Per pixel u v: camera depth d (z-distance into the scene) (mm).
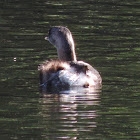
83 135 14312
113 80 18672
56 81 17656
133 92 17422
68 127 14734
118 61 21078
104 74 19391
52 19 27281
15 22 26688
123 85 18141
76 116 15406
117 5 30047
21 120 15094
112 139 14141
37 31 25297
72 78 17703
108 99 16766
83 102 16469
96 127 14789
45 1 30641
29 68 20000
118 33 25125
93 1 30812
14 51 22234
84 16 27875
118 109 15984
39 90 17516
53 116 15383
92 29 25703
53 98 16781
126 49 22766
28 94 17125
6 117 15297
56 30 20531
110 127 14852
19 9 28922
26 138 14031
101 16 27938
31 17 27547
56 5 29828
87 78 17922
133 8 29453
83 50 22641
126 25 26469
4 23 26516
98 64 20672
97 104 16312
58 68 17891
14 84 18125
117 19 27453
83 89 17688
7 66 20203
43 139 14008
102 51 22484
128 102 16531
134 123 15094
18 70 19719
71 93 17266
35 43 23531
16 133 14320
